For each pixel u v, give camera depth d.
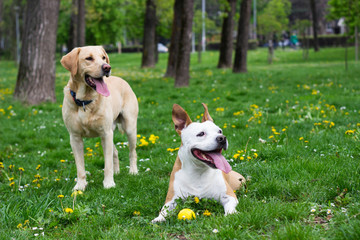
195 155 4.39
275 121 9.17
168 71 22.27
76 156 5.85
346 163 5.49
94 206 4.80
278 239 3.38
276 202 4.38
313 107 10.12
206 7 66.12
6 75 27.38
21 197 5.09
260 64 34.47
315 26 43.28
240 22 23.33
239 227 3.75
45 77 13.77
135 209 4.63
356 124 8.27
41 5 13.62
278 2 47.22
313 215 3.99
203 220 4.01
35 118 11.51
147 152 7.80
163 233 3.85
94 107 5.66
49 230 4.24
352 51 40.84
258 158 6.36
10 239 3.88
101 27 41.22
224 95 14.27
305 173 5.28
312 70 24.16
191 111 11.42
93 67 5.34
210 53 45.72
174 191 4.64
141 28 40.56
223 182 4.63
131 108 6.57
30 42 13.70
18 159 7.87
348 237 3.28
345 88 13.74
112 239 3.78
